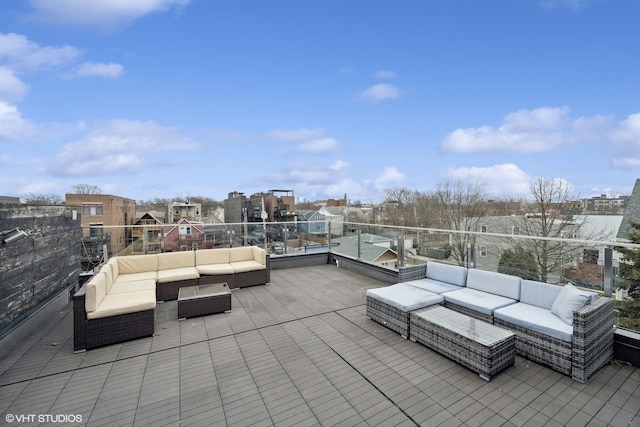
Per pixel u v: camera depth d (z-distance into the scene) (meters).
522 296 3.37
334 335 3.45
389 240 5.76
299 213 23.45
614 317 2.83
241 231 6.74
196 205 33.00
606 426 1.98
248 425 2.03
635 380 2.49
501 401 2.24
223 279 5.25
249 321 3.90
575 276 3.28
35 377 2.65
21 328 3.39
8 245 3.13
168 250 6.00
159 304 4.68
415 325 3.23
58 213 4.40
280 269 6.95
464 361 2.70
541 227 14.85
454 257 4.57
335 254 7.40
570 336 2.50
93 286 3.21
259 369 2.74
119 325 3.29
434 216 19.45
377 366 2.76
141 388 2.47
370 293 3.86
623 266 2.90
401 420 2.06
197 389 2.45
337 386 2.46
